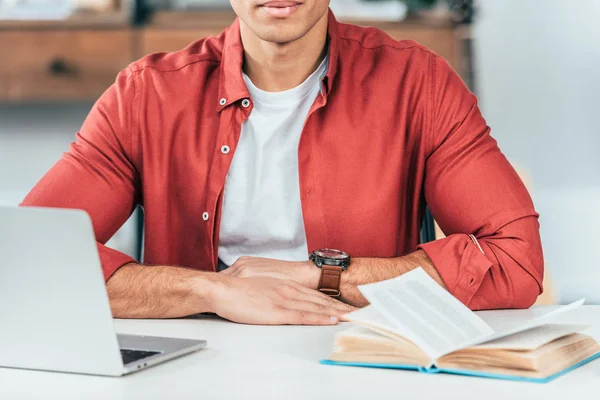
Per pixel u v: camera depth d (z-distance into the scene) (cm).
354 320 120
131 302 162
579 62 459
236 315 155
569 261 449
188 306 160
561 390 106
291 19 179
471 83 414
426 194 197
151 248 203
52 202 192
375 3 411
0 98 414
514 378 111
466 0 407
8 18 410
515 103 463
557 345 116
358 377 112
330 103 195
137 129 200
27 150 456
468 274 168
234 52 196
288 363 121
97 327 113
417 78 197
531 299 172
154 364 120
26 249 114
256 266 172
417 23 405
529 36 458
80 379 114
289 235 197
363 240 195
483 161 188
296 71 192
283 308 155
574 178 466
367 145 195
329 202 194
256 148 196
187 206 200
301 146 193
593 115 463
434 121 195
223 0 412
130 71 205
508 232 177
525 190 185
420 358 114
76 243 111
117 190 199
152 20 414
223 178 196
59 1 416
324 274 168
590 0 456
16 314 118
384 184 195
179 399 103
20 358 119
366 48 202
